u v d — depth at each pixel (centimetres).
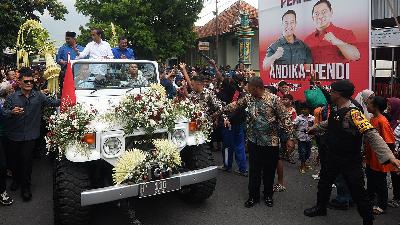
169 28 2305
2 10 1466
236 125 591
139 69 574
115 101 468
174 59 2386
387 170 428
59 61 661
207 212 463
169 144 400
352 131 377
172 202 499
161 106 411
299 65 846
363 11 686
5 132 502
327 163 408
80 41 2236
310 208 452
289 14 861
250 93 470
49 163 695
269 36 932
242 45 1645
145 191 378
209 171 423
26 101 496
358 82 707
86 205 360
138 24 2080
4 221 446
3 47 1523
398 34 924
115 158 394
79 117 384
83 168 399
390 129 430
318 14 784
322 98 586
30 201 511
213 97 568
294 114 660
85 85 531
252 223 427
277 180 571
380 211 444
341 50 737
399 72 1134
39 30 768
